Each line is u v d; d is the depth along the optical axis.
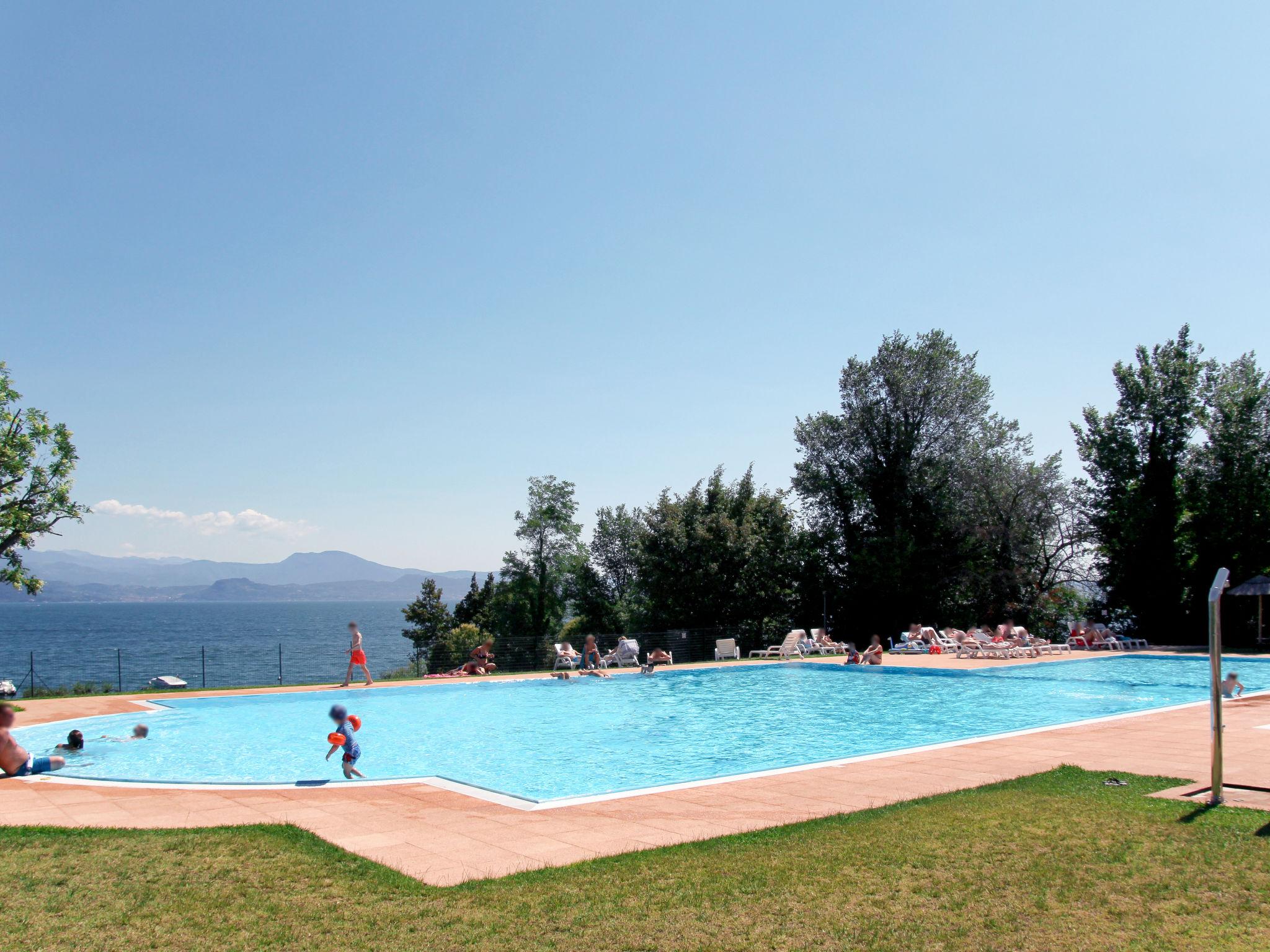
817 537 42.44
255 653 92.44
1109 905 5.34
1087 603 40.25
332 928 5.11
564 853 6.75
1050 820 7.34
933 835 6.97
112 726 17.08
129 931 5.09
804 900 5.51
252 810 8.52
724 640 33.34
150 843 7.05
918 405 41.84
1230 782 8.80
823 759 11.70
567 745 15.37
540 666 31.31
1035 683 23.45
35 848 6.89
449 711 19.94
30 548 22.77
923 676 25.45
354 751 11.06
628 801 8.77
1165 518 35.47
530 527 48.19
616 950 4.76
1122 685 22.70
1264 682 21.72
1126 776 9.27
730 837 7.11
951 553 39.62
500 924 5.15
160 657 87.06
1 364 22.53
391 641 128.25
